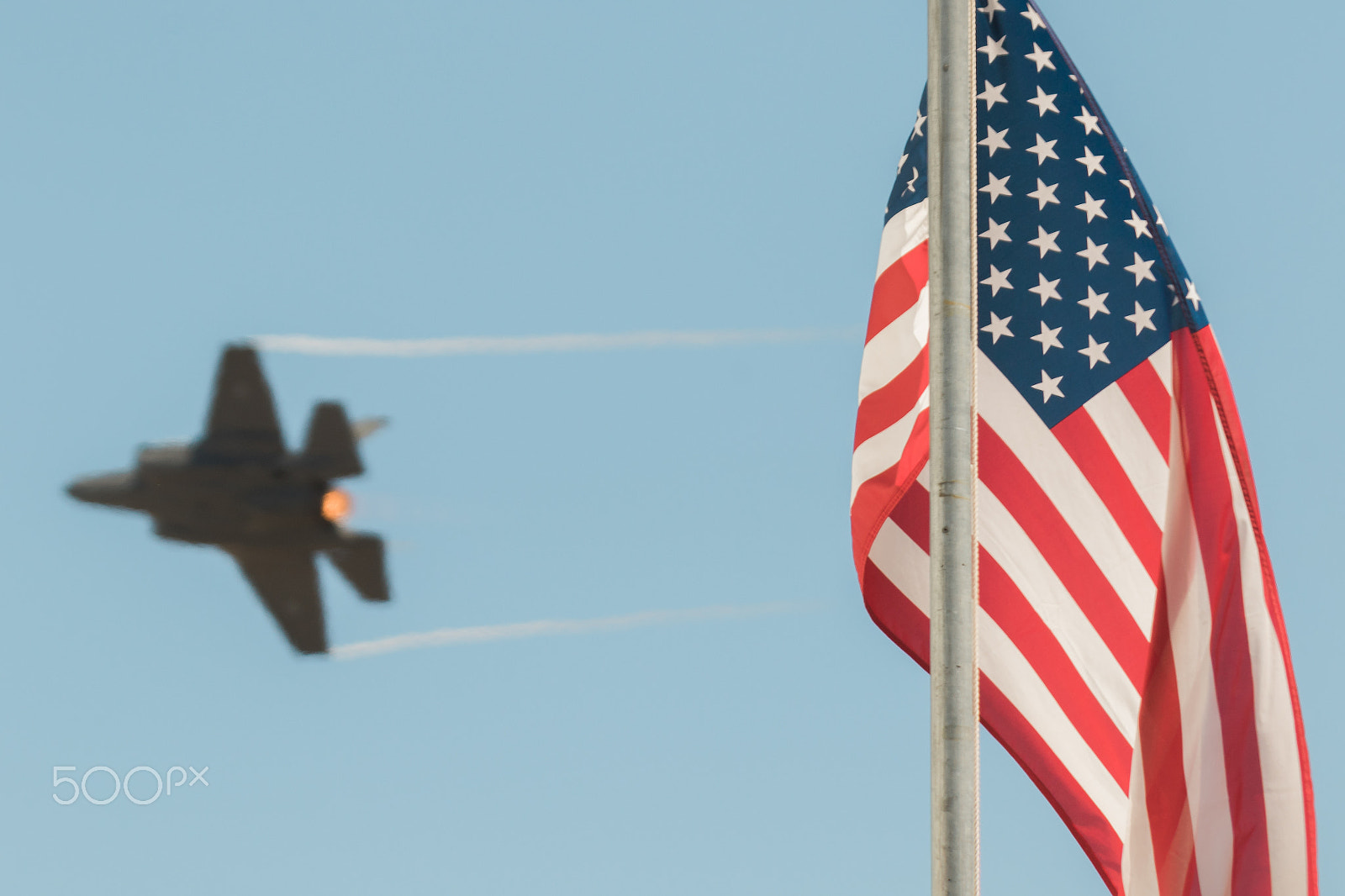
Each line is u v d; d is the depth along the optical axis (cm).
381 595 13188
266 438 13950
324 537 13400
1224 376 5869
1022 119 6116
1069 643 5712
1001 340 5959
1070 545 5791
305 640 13162
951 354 4781
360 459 13988
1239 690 5644
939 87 4941
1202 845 5556
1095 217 6012
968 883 4497
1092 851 5544
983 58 6184
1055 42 6159
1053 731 5634
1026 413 5894
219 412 13962
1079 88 6128
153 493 13388
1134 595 5741
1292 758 5588
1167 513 5800
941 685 4603
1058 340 5938
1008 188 6062
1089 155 6066
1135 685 5672
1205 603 5719
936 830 4547
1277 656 5653
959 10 4972
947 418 4747
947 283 4819
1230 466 5800
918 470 5528
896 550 5769
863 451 5647
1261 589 5700
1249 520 5756
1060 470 5844
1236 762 5594
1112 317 5941
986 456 5875
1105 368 5900
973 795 4544
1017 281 5997
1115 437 5856
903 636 5691
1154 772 5612
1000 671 5684
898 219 5841
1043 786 5594
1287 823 5541
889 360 5691
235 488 13550
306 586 13350
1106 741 5628
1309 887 5506
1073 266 5984
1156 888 5538
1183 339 5903
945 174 4878
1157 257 5984
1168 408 5872
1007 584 5756
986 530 5812
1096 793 5588
